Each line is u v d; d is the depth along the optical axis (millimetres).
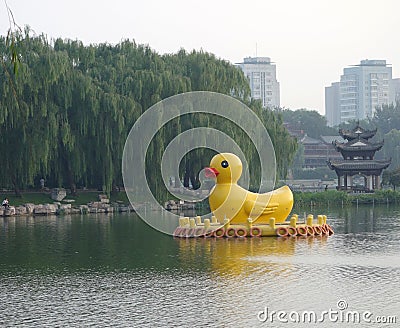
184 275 28578
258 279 27484
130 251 35594
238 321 21438
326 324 21047
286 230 40906
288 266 30344
